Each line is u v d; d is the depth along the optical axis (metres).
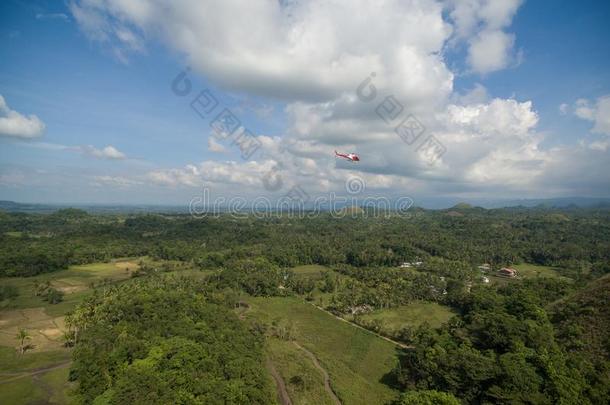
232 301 128.12
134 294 107.06
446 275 165.00
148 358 67.38
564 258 197.00
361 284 152.88
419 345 82.50
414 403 59.19
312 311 130.25
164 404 55.88
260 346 93.19
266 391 69.69
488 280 163.50
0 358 85.31
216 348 76.50
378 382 80.50
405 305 131.88
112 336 78.62
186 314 93.06
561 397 55.78
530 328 76.56
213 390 62.41
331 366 87.12
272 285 150.38
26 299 130.38
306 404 71.44
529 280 130.50
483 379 64.94
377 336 106.69
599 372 62.34
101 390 63.31
